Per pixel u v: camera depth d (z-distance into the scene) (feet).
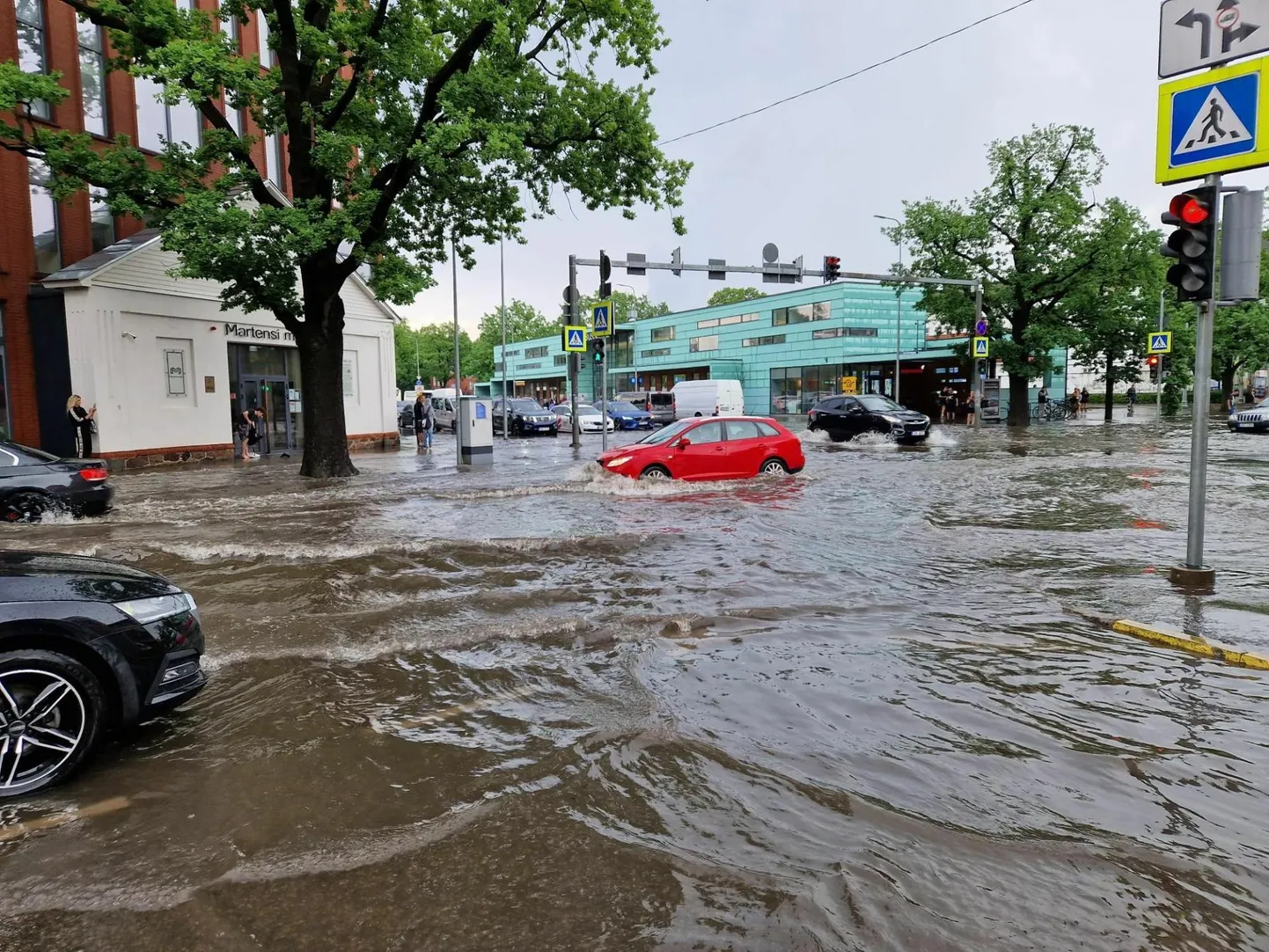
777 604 21.67
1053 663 16.87
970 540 31.17
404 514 39.47
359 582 24.59
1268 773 11.80
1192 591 22.80
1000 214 114.83
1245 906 8.58
